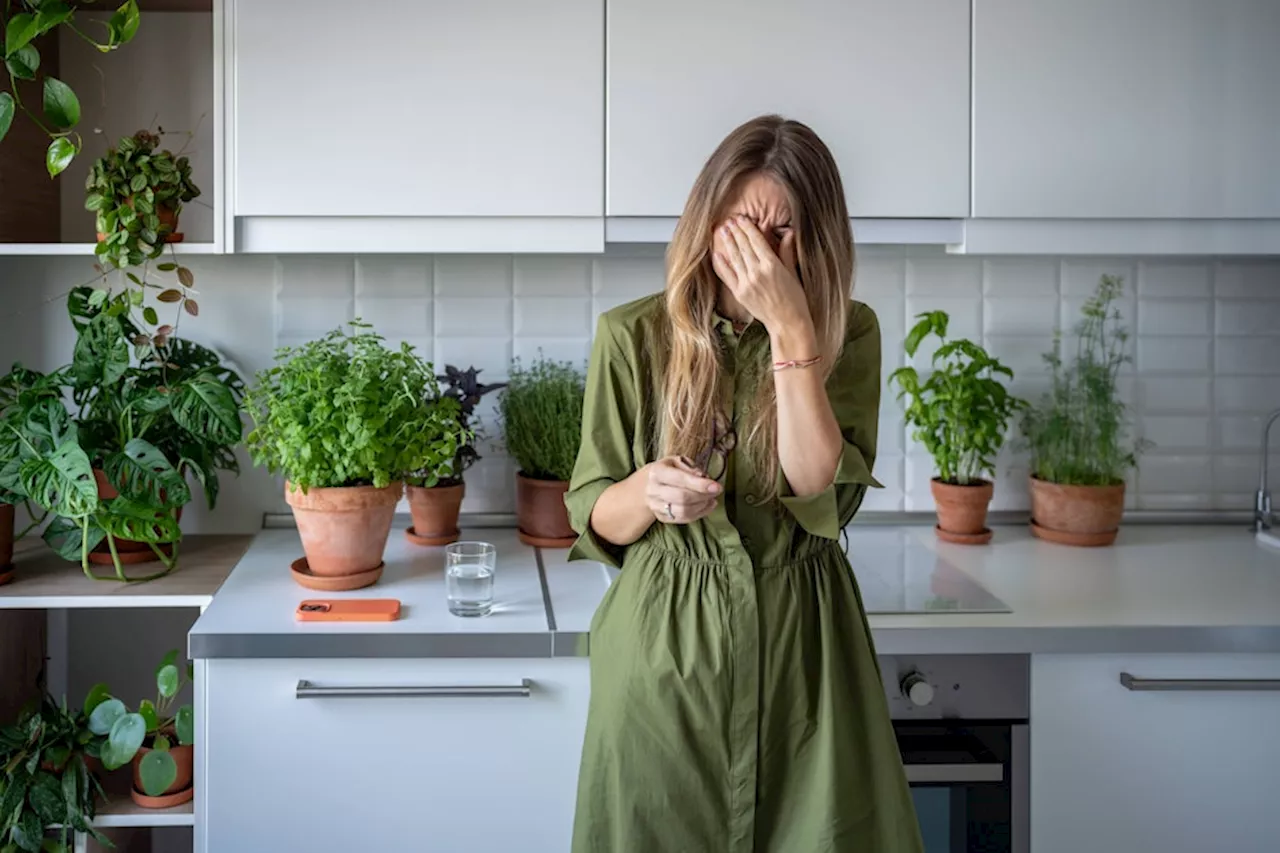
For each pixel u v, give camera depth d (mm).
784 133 1295
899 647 1574
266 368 2141
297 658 1541
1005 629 1571
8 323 2098
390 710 1563
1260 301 2254
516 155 1822
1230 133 1882
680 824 1307
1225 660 1617
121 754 1714
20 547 2031
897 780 1319
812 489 1282
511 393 2072
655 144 1829
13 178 1909
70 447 1690
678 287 1304
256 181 1803
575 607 1671
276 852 1564
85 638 2176
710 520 1315
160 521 1817
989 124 1856
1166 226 1910
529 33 1810
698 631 1309
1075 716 1611
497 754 1577
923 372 2225
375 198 1815
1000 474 2248
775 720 1310
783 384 1246
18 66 1745
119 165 1806
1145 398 2254
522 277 2170
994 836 1613
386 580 1805
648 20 1816
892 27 1838
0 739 1786
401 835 1575
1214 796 1625
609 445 1391
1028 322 2227
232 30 1784
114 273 2102
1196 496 2250
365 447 1698
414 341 2164
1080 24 1856
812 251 1283
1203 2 1866
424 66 1805
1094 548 2057
